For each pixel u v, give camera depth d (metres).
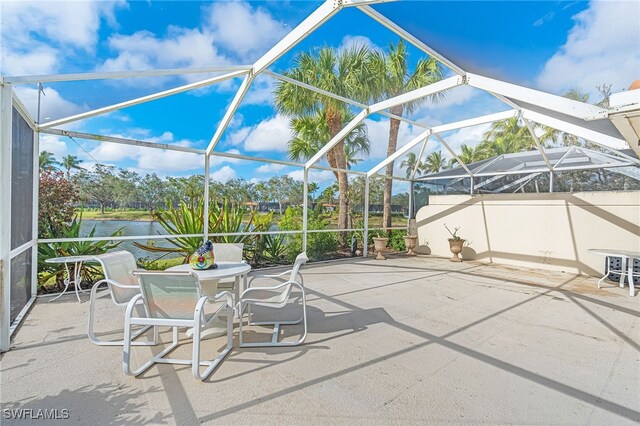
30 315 3.77
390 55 8.44
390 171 10.13
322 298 4.73
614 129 4.15
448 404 2.13
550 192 7.82
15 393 2.17
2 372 2.45
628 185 7.16
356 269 7.16
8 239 2.86
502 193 9.02
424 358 2.82
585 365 2.75
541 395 2.27
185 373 2.49
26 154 3.98
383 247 8.68
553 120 5.18
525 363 2.77
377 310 4.18
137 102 4.24
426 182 10.33
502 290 5.43
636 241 6.42
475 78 4.45
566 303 4.70
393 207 10.88
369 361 2.74
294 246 7.97
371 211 11.35
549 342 3.24
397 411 2.04
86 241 5.19
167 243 6.45
